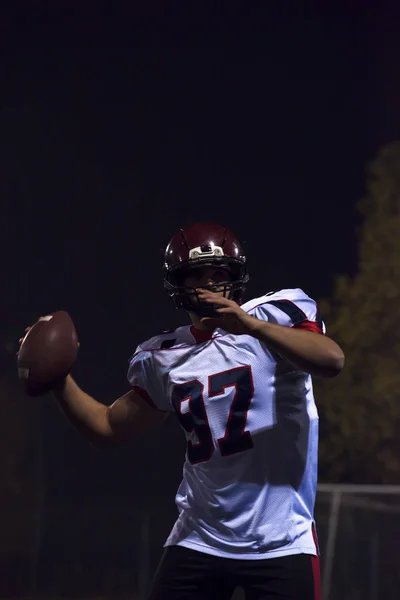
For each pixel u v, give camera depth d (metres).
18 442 45.34
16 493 44.44
